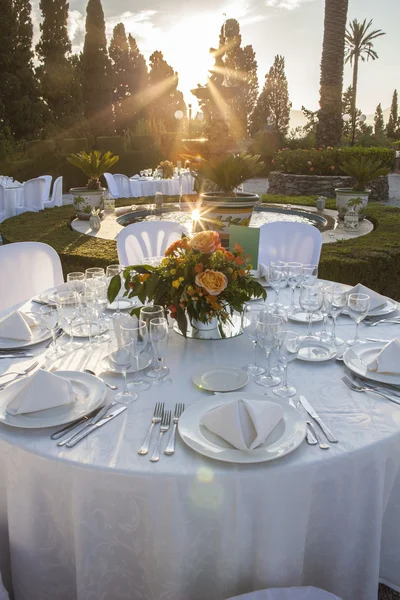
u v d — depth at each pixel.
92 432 1.34
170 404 1.48
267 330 1.55
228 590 1.28
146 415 1.43
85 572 1.29
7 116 20.12
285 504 1.22
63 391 1.44
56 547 1.35
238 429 1.23
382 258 4.55
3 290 2.96
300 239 3.68
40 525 1.33
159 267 1.93
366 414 1.43
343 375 1.69
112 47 36.44
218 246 1.91
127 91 37.03
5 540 1.50
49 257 3.14
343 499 1.29
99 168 8.79
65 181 16.92
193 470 1.18
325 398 1.53
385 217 7.55
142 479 1.17
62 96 21.83
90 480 1.20
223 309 1.94
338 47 13.77
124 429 1.35
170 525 1.20
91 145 21.52
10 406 1.40
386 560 1.60
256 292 1.96
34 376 1.44
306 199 10.53
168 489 1.17
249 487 1.18
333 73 13.97
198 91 8.05
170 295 1.87
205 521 1.22
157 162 19.42
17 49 20.08
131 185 11.63
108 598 1.30
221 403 1.44
